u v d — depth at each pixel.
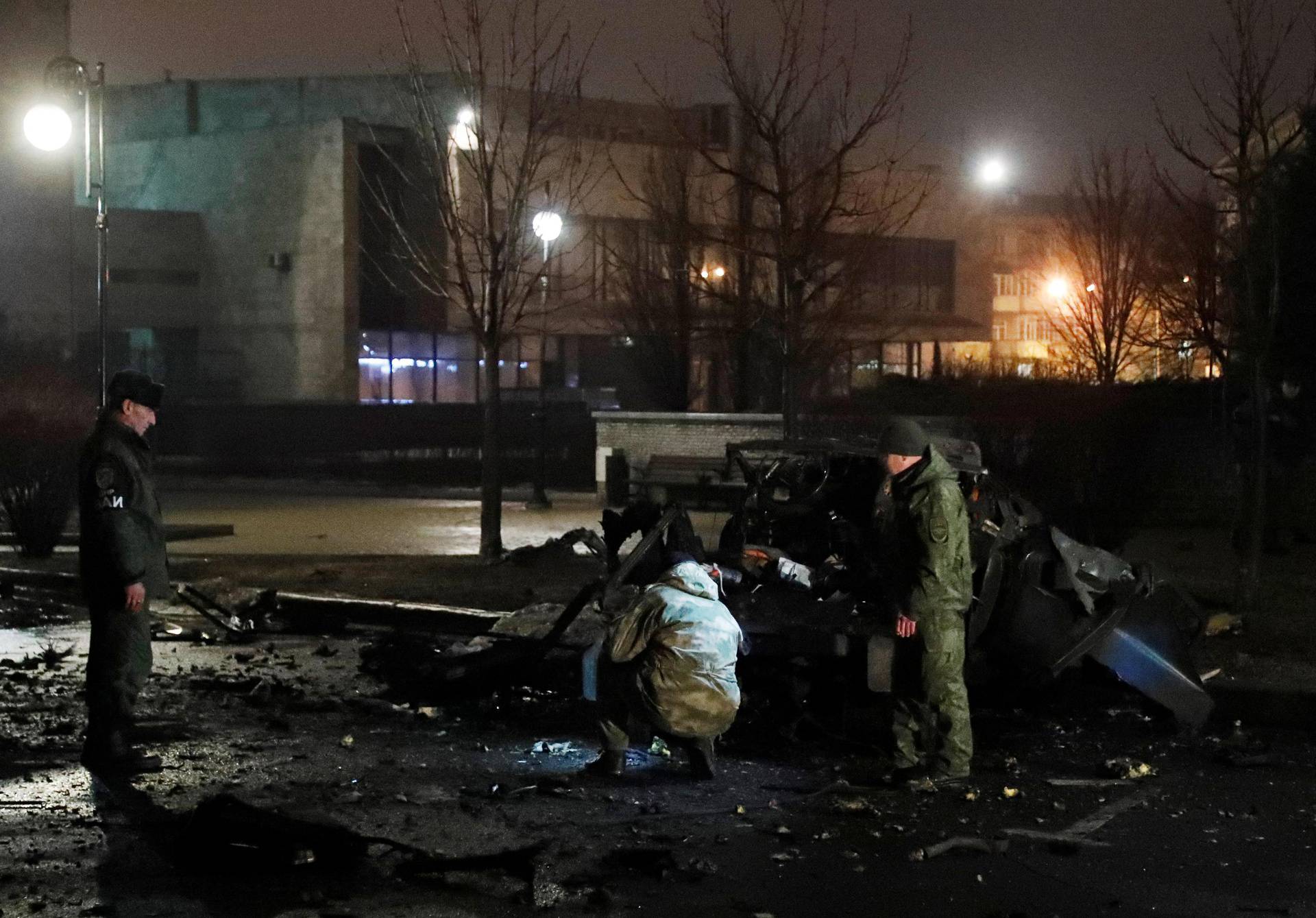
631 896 6.10
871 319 44.59
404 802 7.53
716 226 21.58
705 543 18.08
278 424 46.81
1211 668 10.25
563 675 10.64
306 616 13.80
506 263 16.61
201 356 56.72
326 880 6.29
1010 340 82.75
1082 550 9.34
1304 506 18.45
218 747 8.81
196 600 14.35
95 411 20.09
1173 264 25.17
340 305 53.16
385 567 16.05
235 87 67.50
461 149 20.14
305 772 8.20
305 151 53.97
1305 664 10.45
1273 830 7.21
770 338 24.02
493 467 16.59
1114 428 18.67
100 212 18.53
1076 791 7.90
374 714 9.78
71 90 18.39
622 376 56.38
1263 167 12.51
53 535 18.30
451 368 56.47
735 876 6.38
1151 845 6.93
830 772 8.22
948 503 7.90
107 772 8.12
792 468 10.34
